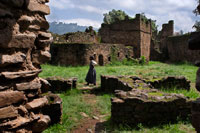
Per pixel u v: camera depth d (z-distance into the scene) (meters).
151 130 3.79
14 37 2.24
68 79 7.65
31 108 2.45
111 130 3.92
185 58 28.70
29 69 2.52
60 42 20.58
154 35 44.56
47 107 4.05
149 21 34.00
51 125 4.09
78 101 5.94
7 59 2.17
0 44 2.10
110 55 23.45
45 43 2.75
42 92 3.00
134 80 7.68
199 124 1.91
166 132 3.67
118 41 30.34
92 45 20.03
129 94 4.51
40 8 2.63
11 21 2.20
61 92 7.33
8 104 2.17
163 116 4.20
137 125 4.00
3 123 2.09
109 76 8.09
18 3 2.23
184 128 3.87
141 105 4.13
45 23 2.78
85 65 19.27
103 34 31.08
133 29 29.00
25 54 2.46
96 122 4.46
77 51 18.98
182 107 4.22
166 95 4.59
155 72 13.03
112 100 4.29
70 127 4.09
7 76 2.17
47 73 11.22
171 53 34.19
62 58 19.25
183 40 29.23
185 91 7.02
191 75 11.45
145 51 31.88
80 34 23.58
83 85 8.89
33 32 2.59
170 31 40.09
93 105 5.68
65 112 4.90
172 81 7.57
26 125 2.34
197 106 1.95
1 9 2.05
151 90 5.13
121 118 4.18
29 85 2.45
